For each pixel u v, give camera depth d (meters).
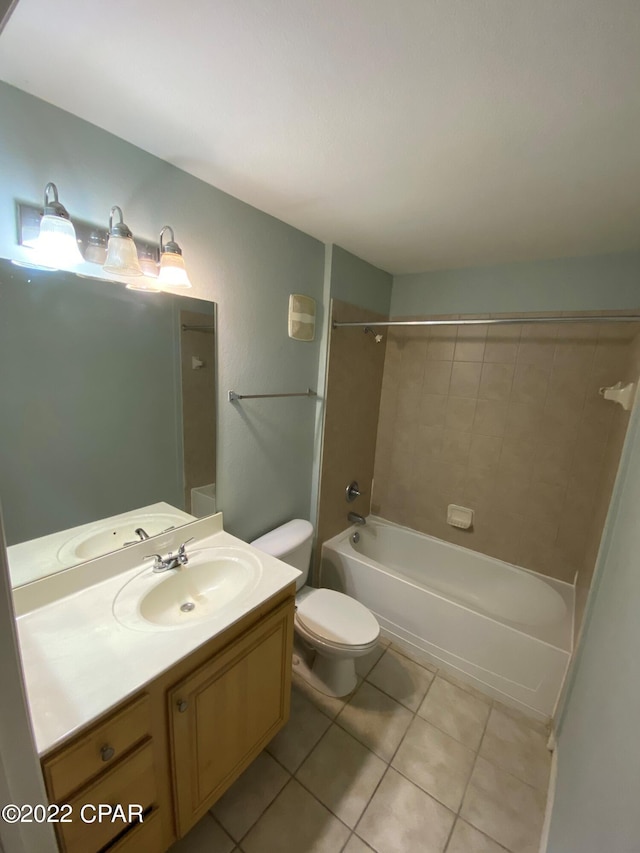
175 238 1.33
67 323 1.11
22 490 1.07
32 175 0.97
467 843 1.25
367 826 1.28
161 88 0.91
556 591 2.12
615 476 1.43
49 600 1.13
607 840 0.68
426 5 0.66
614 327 1.93
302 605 1.87
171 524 1.51
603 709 0.92
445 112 0.95
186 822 1.09
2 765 0.54
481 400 2.37
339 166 1.25
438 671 1.98
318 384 2.19
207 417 1.58
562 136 1.01
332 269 2.05
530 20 0.67
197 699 1.05
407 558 2.70
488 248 1.96
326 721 1.66
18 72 0.87
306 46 0.77
